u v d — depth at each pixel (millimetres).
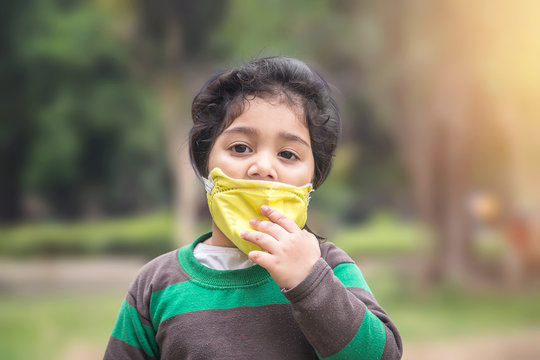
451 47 12617
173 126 19922
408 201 32406
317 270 1388
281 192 1511
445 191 14086
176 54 18953
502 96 12914
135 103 21984
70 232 28656
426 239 14406
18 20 19641
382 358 1391
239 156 1565
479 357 7180
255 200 1509
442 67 12797
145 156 26484
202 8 17984
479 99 13047
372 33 14492
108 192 29734
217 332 1511
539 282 13562
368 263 21250
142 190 30328
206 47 18766
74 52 19219
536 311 10656
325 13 15711
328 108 1675
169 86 19609
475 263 15156
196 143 1675
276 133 1555
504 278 14156
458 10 12445
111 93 20750
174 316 1568
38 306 12016
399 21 12930
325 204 34250
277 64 1656
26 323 9867
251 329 1508
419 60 12812
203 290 1579
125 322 1672
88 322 9953
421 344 7984
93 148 24750
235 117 1579
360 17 14906
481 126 13344
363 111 17500
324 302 1356
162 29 18672
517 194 14539
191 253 1659
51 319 10281
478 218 15031
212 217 1627
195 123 1690
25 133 23312
